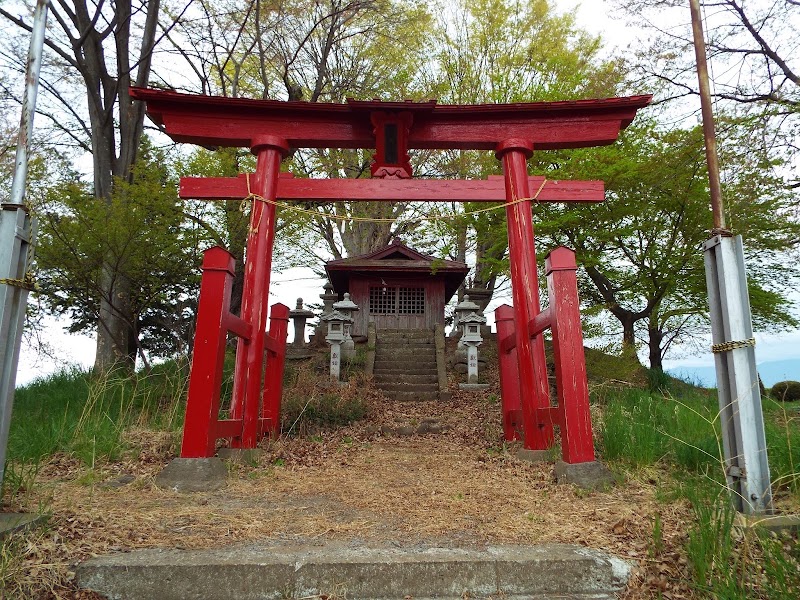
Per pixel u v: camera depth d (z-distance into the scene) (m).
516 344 6.05
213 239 9.84
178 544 2.97
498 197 6.65
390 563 2.70
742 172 8.95
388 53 17.27
